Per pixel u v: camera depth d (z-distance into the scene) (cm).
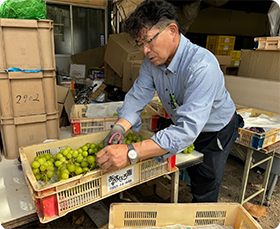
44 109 168
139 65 336
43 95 166
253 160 218
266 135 198
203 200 177
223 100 145
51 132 178
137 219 130
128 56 370
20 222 107
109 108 246
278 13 315
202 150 166
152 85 155
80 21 657
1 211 110
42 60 158
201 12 747
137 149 108
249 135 200
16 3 140
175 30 116
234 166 337
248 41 875
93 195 115
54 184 98
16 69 150
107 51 413
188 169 183
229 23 810
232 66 564
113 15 489
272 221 232
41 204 102
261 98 291
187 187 279
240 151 219
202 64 113
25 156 124
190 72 117
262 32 897
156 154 111
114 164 106
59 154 137
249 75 335
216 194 178
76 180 105
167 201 248
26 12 145
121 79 400
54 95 171
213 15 771
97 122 206
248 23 852
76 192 109
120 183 122
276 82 274
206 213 135
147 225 131
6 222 104
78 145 155
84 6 641
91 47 691
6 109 155
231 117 161
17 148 164
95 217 209
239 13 817
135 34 111
